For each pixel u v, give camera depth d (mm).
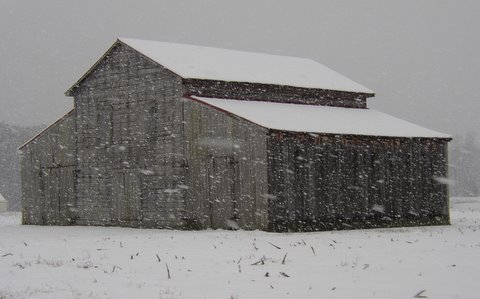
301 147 33750
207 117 35375
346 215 35219
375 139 36875
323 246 24297
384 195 37094
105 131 41250
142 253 23188
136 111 39406
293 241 26734
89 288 15852
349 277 16625
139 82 39312
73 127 43219
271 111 37000
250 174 33062
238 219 33562
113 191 40531
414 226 38125
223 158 34375
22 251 24891
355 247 23594
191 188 36000
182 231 34531
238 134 33750
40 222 45219
